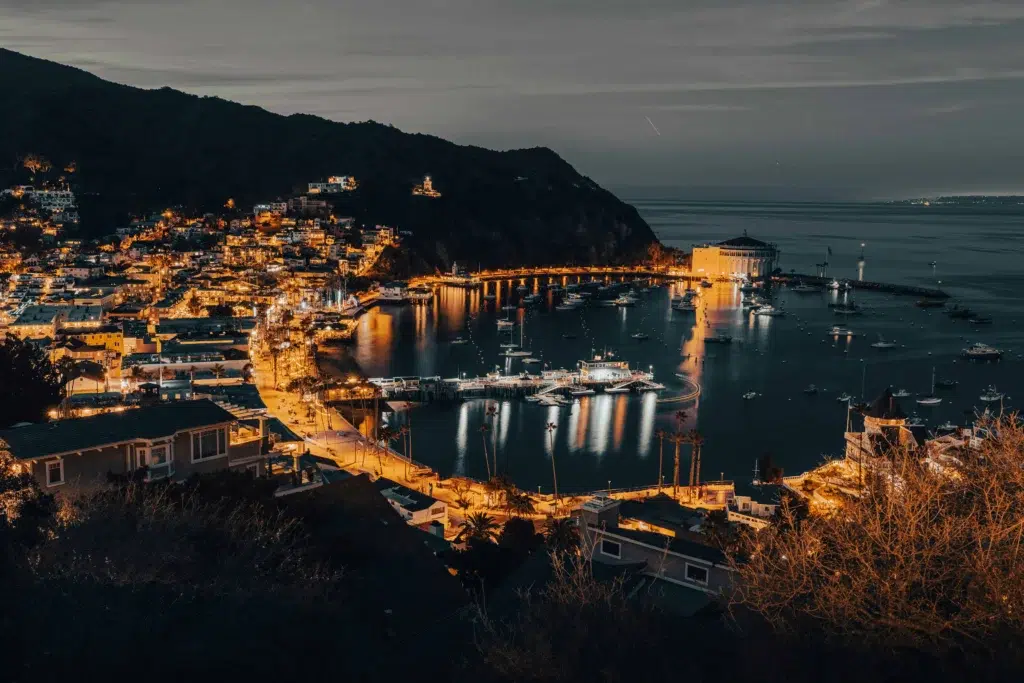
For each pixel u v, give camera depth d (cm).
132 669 3088
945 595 2938
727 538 6881
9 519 4312
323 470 10156
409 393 19912
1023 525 3039
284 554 4372
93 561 3759
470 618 4288
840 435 16962
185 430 5841
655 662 3111
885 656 2878
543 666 3156
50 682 2952
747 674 2986
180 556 3922
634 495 12394
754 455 15562
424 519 10181
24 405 7756
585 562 5147
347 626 3794
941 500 3338
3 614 3266
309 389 18838
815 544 3266
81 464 5422
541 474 14338
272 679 3253
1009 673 2681
